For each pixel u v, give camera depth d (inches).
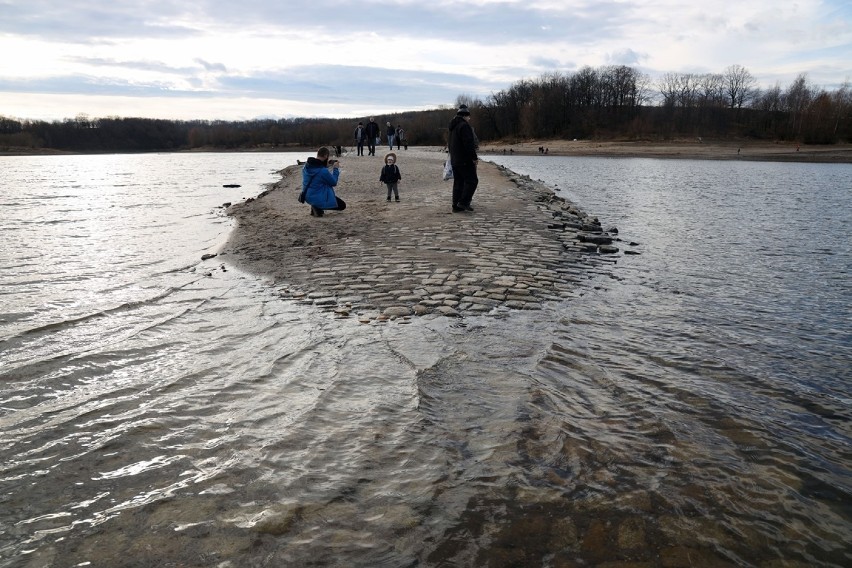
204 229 503.2
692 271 355.9
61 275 326.6
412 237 414.0
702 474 135.3
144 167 1849.2
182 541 110.0
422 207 556.7
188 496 123.8
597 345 217.5
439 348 209.2
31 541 110.2
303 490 126.0
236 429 151.9
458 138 497.4
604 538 112.7
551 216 520.4
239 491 125.6
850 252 429.1
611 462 138.8
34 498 123.6
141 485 128.0
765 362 206.5
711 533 115.0
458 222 473.1
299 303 266.5
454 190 519.2
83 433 150.3
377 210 544.1
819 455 145.9
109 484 128.6
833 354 216.7
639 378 188.4
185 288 296.4
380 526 114.8
